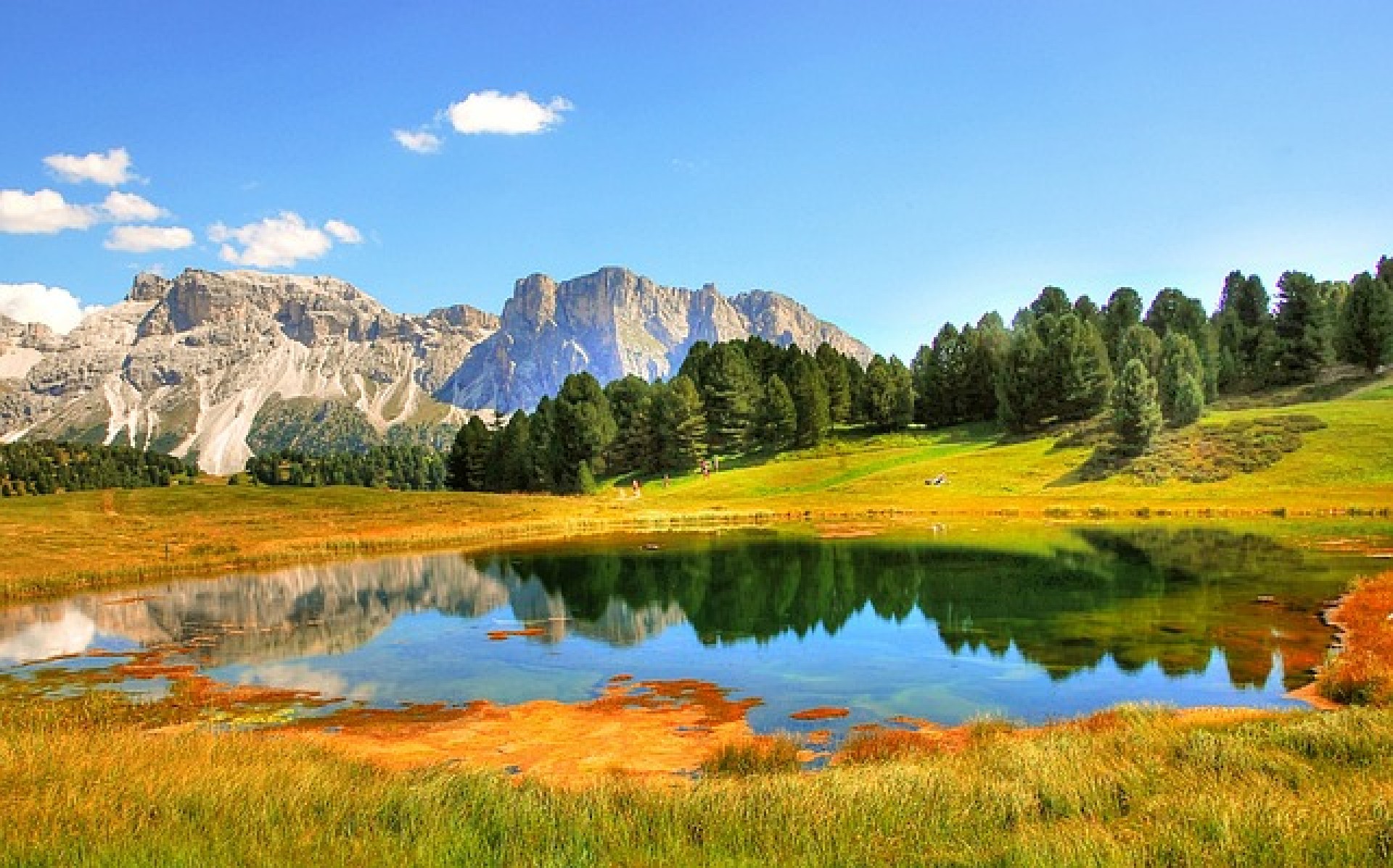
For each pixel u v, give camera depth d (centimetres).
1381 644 2252
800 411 12838
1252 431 8462
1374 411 8512
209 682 2609
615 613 3644
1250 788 1104
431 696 2392
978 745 1606
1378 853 838
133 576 5128
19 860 852
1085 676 2323
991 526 6291
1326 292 14362
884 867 880
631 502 9438
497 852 956
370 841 968
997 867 859
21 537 6166
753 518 7856
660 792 1241
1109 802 1119
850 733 1922
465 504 8888
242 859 885
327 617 3716
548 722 2098
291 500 8781
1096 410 11075
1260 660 2383
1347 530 5078
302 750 1570
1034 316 14925
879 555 5003
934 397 13662
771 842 995
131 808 1064
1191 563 4134
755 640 3027
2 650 3122
